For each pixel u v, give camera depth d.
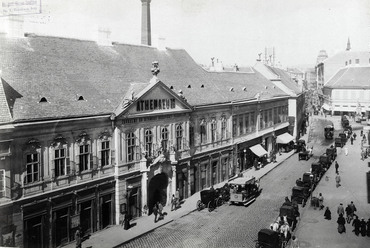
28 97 28.66
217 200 41.34
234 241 31.31
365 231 32.47
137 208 37.06
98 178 32.84
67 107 30.39
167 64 47.88
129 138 35.62
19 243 26.78
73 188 30.55
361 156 65.00
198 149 46.75
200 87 50.19
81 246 29.66
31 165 27.72
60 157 29.73
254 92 64.88
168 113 39.66
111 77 37.62
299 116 89.75
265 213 38.78
